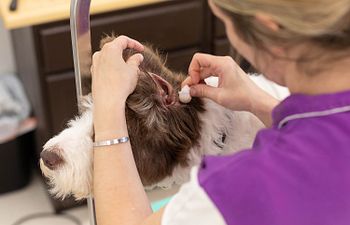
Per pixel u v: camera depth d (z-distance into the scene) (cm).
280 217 60
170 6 197
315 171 61
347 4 57
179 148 94
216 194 61
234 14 61
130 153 79
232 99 93
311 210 60
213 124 96
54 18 177
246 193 60
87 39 86
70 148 92
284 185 61
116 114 79
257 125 98
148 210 76
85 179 92
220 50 211
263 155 62
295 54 61
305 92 65
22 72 234
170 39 203
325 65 62
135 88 87
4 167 223
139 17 193
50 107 196
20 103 226
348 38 59
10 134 217
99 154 78
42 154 94
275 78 67
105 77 81
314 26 58
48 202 227
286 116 66
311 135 62
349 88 63
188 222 63
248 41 63
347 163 61
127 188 76
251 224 60
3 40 245
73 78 193
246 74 97
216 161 64
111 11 188
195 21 203
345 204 60
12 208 225
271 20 59
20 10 177
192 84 96
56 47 186
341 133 62
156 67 97
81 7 82
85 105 92
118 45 84
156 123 91
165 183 99
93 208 95
